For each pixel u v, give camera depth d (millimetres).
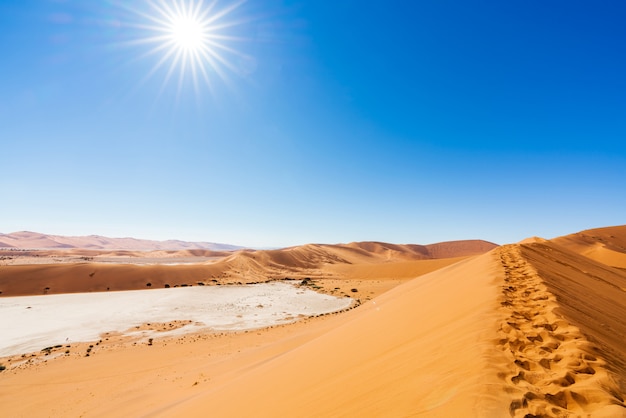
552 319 4906
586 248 50281
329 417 3684
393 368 4402
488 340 4082
